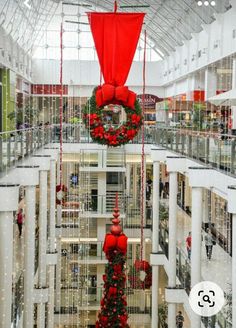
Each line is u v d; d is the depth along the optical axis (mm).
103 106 14898
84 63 42031
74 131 26469
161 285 27047
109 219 25906
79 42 41906
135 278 23141
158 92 43688
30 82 40094
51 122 38688
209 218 23516
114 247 13680
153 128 25797
